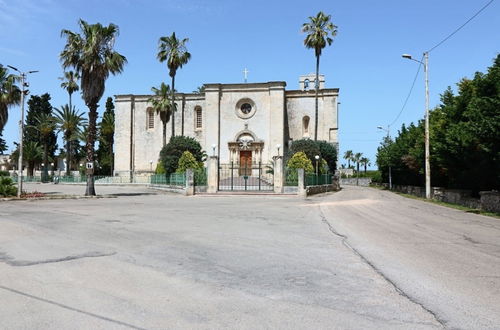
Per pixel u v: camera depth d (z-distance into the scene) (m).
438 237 11.03
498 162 17.81
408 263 7.63
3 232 11.20
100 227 12.51
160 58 49.28
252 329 4.39
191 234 11.24
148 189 44.31
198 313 4.88
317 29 48.19
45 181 64.31
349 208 21.44
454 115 24.06
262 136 53.59
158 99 54.28
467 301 5.31
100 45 29.86
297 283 6.22
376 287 5.99
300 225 13.69
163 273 6.80
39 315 4.78
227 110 54.56
